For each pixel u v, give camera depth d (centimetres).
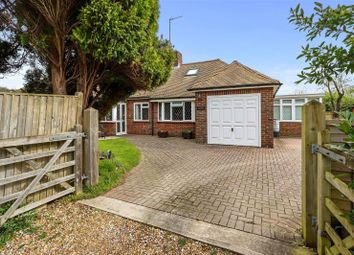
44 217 319
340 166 207
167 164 648
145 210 335
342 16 134
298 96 1355
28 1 344
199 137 1092
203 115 1079
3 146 283
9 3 343
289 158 717
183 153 823
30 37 364
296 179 486
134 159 689
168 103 1463
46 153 340
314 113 233
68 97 389
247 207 342
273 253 227
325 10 143
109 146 924
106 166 541
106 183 448
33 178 332
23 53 457
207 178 501
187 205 352
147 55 417
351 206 203
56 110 367
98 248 248
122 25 340
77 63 438
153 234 272
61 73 414
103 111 570
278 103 1423
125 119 1661
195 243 252
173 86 1551
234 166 616
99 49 338
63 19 363
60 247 251
